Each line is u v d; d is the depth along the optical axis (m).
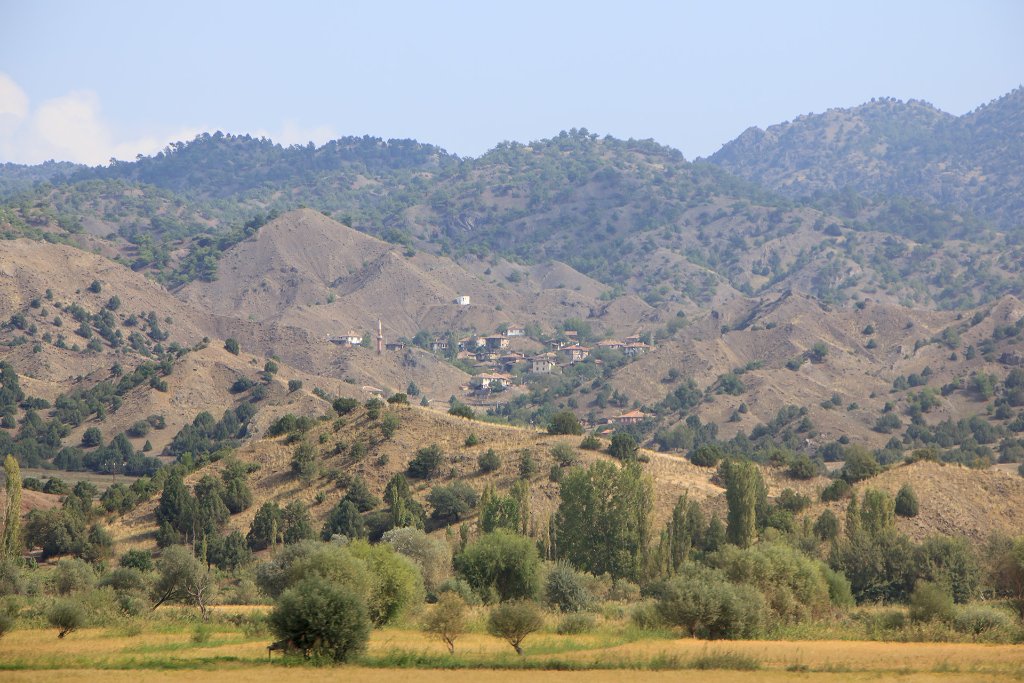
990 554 127.31
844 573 120.00
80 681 64.94
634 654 74.50
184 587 111.94
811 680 65.69
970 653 76.69
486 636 84.62
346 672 67.44
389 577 90.75
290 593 73.06
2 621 87.06
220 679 65.19
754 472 137.00
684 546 129.12
